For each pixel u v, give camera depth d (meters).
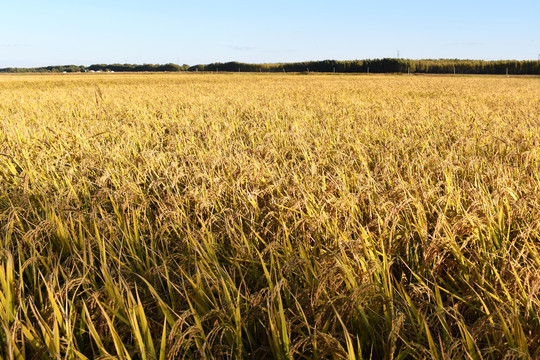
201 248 3.20
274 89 31.91
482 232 3.56
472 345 2.25
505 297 2.76
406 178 5.27
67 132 9.30
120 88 34.03
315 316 2.58
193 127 10.50
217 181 4.92
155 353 2.39
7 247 3.26
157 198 5.12
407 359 2.57
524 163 5.59
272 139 8.20
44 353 2.29
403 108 14.61
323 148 7.25
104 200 4.60
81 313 2.70
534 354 2.33
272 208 4.10
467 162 5.64
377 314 2.63
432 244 3.11
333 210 3.95
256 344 2.65
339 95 24.48
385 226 3.46
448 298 2.95
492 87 34.81
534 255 3.06
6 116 13.66
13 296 2.76
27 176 4.74
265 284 3.08
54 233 3.79
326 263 2.90
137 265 3.34
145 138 8.98
